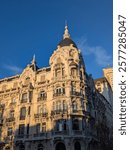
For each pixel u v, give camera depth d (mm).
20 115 57719
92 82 67438
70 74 56969
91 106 60531
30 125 55250
